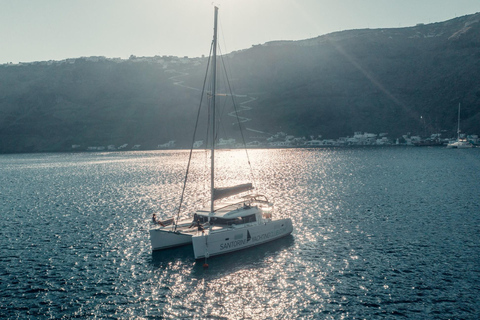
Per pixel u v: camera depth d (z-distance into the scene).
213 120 35.66
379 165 120.94
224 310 23.53
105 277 29.06
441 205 53.53
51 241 39.16
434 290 25.78
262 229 36.56
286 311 23.30
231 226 34.84
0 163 196.62
